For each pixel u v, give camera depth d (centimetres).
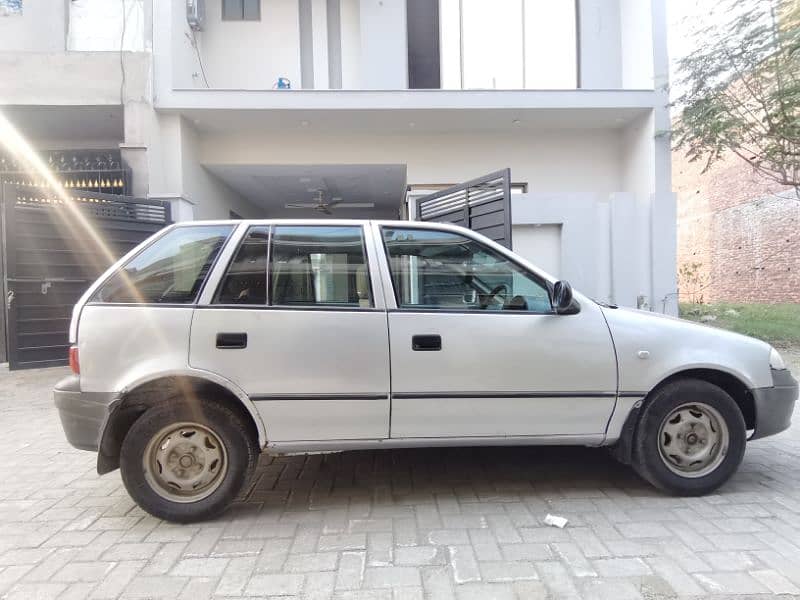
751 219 1656
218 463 317
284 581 255
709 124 895
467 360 322
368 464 411
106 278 321
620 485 366
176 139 952
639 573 258
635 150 1049
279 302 321
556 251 994
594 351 331
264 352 311
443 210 891
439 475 388
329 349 314
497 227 746
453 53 1116
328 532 304
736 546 282
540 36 1126
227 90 926
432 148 1094
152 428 308
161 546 290
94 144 1125
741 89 895
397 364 318
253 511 333
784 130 853
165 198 898
